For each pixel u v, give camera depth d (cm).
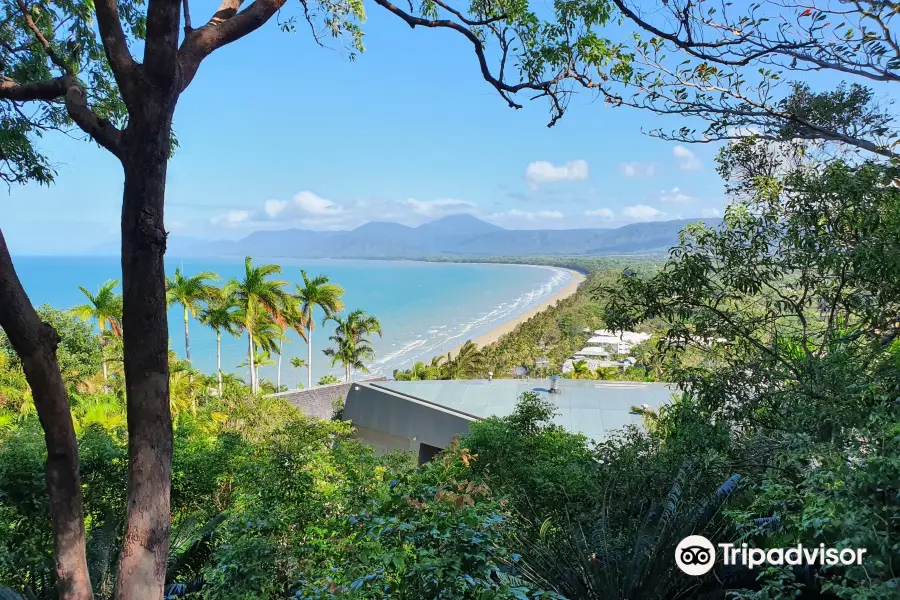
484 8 398
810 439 275
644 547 334
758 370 366
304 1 462
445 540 227
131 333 288
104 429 706
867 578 185
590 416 956
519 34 380
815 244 356
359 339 3988
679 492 370
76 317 2686
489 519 240
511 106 393
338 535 449
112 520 529
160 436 293
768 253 380
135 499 288
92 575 460
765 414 372
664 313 400
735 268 388
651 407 984
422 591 219
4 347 1964
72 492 296
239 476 593
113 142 288
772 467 300
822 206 352
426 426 1106
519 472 525
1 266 270
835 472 214
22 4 327
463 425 1048
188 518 589
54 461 292
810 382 323
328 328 9712
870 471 193
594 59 365
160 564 290
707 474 373
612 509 405
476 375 4291
